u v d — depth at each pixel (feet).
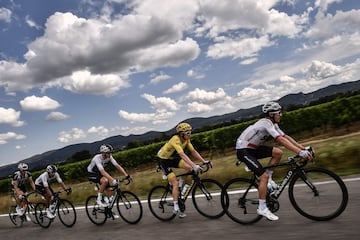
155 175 37.68
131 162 79.20
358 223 13.08
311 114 59.57
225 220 17.13
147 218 20.93
